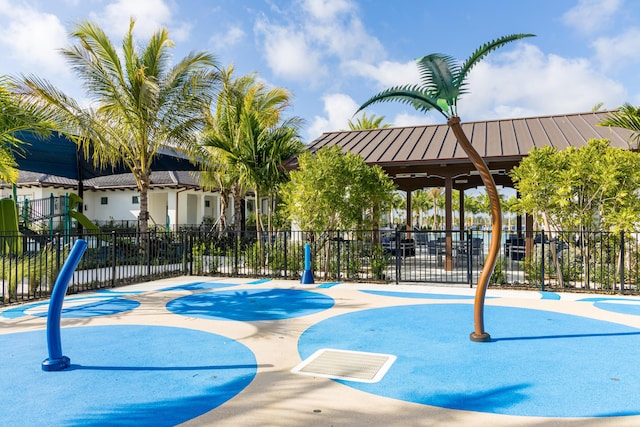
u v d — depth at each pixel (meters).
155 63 14.34
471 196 58.38
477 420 3.49
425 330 6.47
